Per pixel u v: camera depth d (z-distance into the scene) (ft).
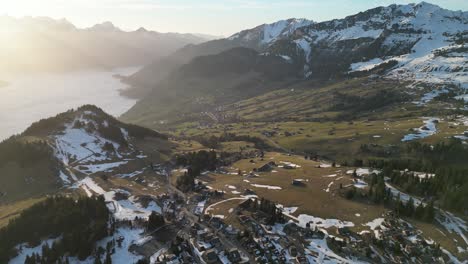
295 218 483.51
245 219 472.85
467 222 450.30
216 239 425.28
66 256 405.59
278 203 532.73
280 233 439.63
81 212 480.64
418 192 529.45
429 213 453.99
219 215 497.46
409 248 393.70
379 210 489.26
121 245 429.38
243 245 414.21
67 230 453.58
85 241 417.69
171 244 419.74
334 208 505.25
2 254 406.82
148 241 435.12
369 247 404.36
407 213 466.70
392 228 436.76
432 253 386.32
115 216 515.91
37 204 497.05
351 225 456.04
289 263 377.50
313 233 435.94
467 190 494.59
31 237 440.86
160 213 526.16
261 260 379.96
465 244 404.36
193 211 519.60
